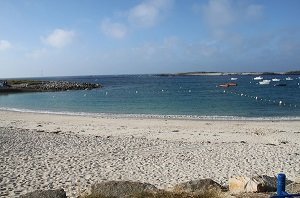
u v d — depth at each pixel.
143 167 14.84
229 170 14.36
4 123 30.89
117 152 17.77
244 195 9.12
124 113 39.47
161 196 8.94
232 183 10.00
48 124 30.05
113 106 47.78
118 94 73.06
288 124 29.78
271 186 9.66
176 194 9.02
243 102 52.03
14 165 14.91
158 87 106.06
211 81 158.38
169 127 27.89
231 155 17.14
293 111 40.66
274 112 39.75
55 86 93.00
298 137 23.39
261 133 25.02
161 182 12.55
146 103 51.88
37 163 15.32
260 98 59.50
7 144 19.28
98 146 19.20
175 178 13.12
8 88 81.88
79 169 14.42
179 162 15.73
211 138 22.97
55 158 16.30
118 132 25.45
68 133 24.27
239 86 105.56
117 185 9.74
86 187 11.92
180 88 98.56
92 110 43.16
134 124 29.64
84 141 20.61
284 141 21.83
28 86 92.25
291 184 9.62
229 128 27.47
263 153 17.56
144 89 94.06
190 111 41.09
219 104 49.31
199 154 17.39
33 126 28.86
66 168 14.55
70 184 12.32
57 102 55.06
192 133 24.94
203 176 13.42
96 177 13.28
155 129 26.84
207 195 9.03
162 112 40.31
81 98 62.69
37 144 19.52
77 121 31.91
